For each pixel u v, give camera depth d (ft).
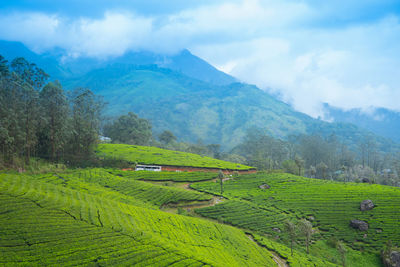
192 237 188.34
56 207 159.84
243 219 270.67
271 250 213.46
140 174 372.17
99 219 162.61
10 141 279.90
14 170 284.61
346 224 270.46
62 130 354.95
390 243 220.84
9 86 318.04
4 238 124.98
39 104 343.46
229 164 487.20
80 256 127.13
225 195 335.47
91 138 414.21
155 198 283.38
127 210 194.08
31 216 145.18
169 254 144.36
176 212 270.26
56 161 363.35
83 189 248.32
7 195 159.02
